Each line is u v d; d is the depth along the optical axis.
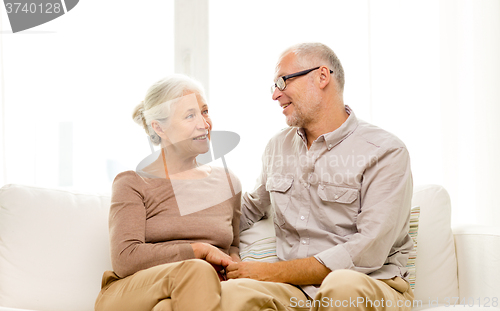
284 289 1.31
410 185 1.47
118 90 2.27
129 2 2.31
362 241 1.36
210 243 1.50
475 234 1.66
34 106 2.19
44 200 1.64
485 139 2.41
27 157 2.17
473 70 2.42
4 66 2.17
